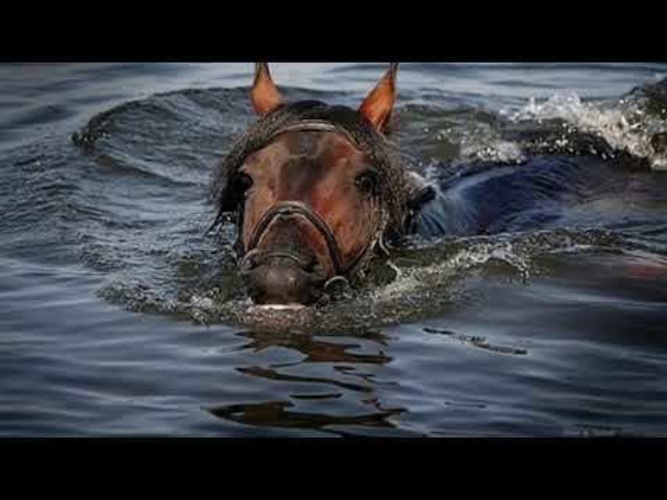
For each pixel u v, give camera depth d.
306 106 7.03
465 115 11.68
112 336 6.62
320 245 6.63
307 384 5.96
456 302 7.03
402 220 7.31
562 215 8.82
